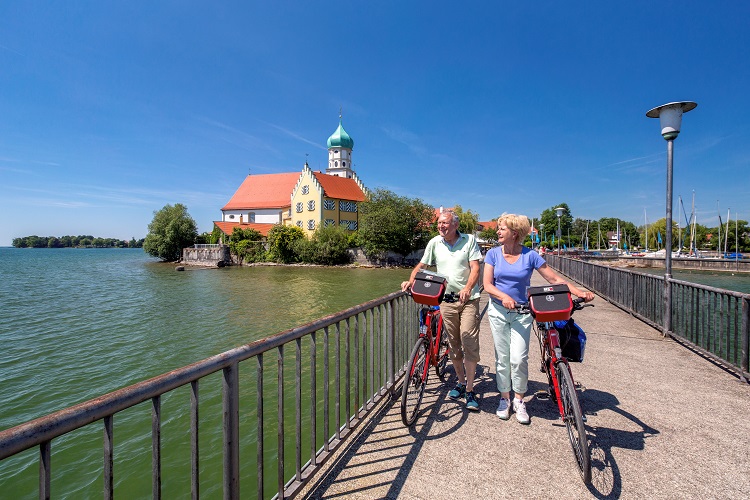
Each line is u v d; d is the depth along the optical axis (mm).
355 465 3006
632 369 5148
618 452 3172
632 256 60969
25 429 1176
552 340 3336
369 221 64188
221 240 78750
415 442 3332
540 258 3643
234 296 31906
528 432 3492
